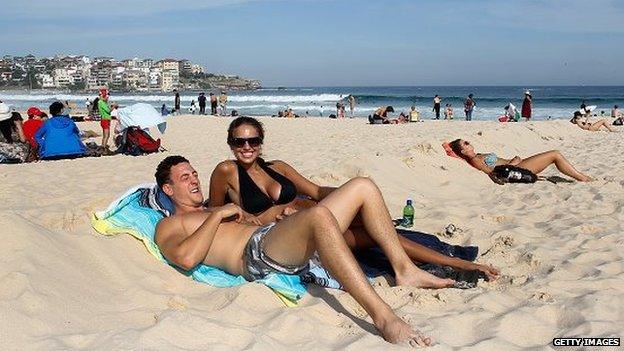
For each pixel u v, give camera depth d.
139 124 13.53
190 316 3.29
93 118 24.78
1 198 7.68
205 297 3.86
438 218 6.48
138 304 3.64
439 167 9.34
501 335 3.39
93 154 13.53
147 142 13.64
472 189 8.67
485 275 4.39
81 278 3.70
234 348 3.08
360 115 44.59
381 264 4.48
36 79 162.12
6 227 3.77
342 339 3.32
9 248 3.64
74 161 12.01
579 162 11.93
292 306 3.78
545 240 5.54
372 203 4.13
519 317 3.60
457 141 9.97
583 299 3.86
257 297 3.72
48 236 3.91
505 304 3.90
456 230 5.91
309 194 5.09
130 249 4.28
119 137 14.21
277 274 3.98
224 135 19.06
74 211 5.02
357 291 3.40
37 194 7.98
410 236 4.84
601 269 4.58
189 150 15.00
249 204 4.88
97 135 18.98
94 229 4.52
